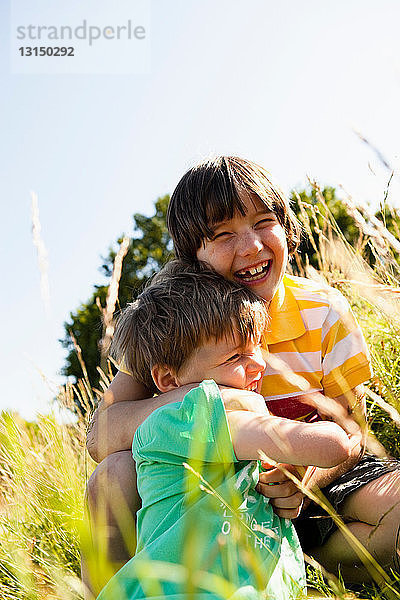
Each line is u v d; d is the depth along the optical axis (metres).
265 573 1.28
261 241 1.82
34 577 1.69
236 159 1.94
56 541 1.90
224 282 1.72
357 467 1.74
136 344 1.71
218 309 1.58
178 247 1.98
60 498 2.05
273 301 1.88
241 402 1.45
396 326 1.75
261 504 1.40
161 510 1.38
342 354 1.83
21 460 2.29
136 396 1.91
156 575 1.17
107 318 1.21
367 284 1.44
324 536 1.70
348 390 1.73
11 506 2.26
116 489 1.57
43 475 2.23
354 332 1.86
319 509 1.73
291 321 1.86
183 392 1.59
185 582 1.15
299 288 1.96
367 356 1.85
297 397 1.82
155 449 1.43
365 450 1.85
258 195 1.83
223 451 1.36
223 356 1.58
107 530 1.53
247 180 1.85
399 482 1.62
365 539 1.62
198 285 1.69
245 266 1.82
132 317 1.75
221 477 1.38
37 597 1.49
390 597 1.24
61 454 2.30
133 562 1.27
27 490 2.21
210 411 1.38
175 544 1.26
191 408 1.40
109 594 1.25
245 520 1.33
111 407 1.79
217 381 1.59
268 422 1.35
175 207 1.95
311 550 1.75
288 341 1.84
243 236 1.81
